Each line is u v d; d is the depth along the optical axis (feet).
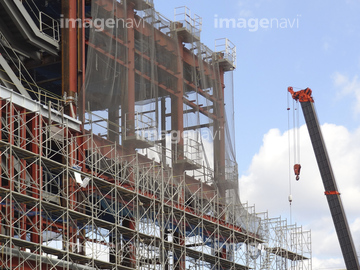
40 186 158.10
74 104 188.24
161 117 221.25
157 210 191.31
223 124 238.89
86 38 203.21
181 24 228.02
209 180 226.17
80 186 170.91
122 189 178.60
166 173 208.44
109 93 197.98
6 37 185.57
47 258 161.89
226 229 215.10
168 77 221.66
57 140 175.63
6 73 172.14
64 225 175.94
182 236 200.75
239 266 217.15
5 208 163.02
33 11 195.83
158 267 198.39
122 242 185.06
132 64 205.05
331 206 318.86
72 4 194.70
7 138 164.35
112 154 192.54
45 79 209.26
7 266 149.38
